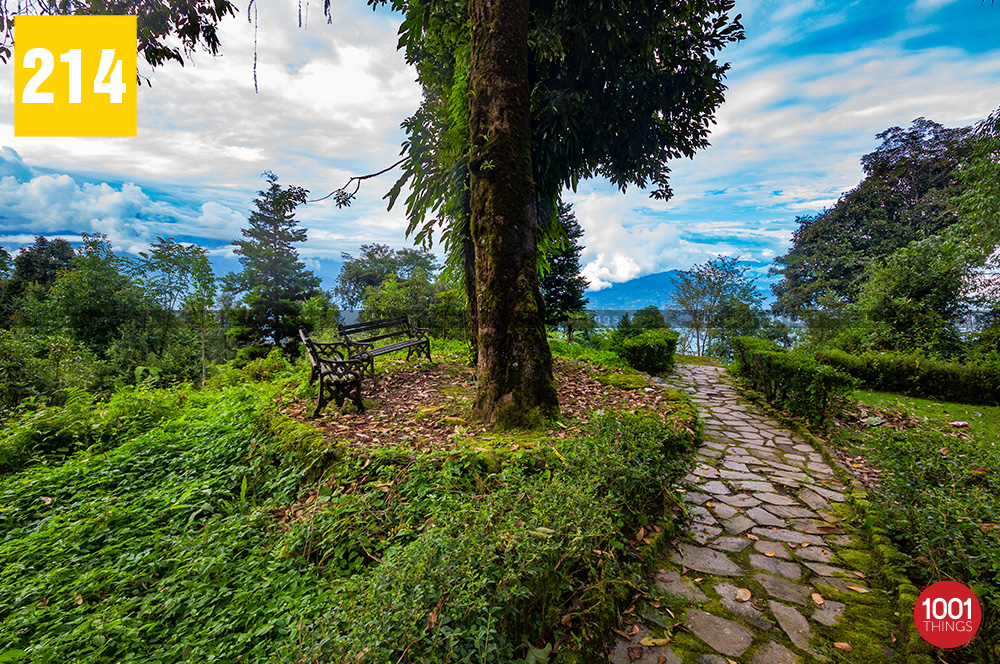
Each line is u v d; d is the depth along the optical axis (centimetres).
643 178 808
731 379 896
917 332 987
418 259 4319
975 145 857
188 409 618
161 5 479
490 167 463
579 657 187
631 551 271
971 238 904
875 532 296
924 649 198
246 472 382
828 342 1159
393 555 207
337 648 146
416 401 536
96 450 477
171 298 2911
